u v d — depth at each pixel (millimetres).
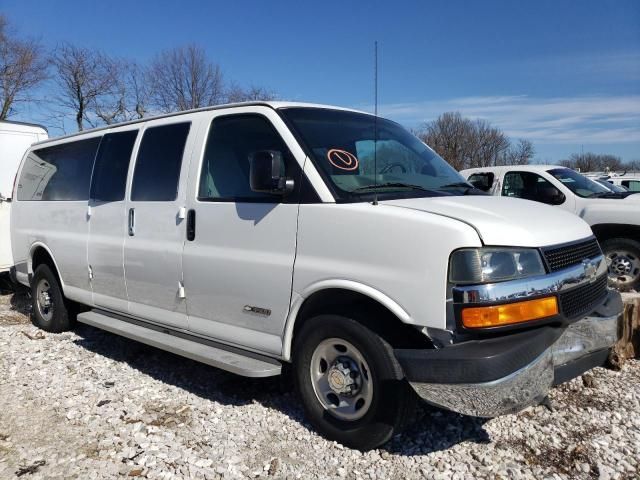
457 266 3000
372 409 3301
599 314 3570
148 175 4785
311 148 3727
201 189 4277
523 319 3016
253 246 3848
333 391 3512
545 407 4027
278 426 3838
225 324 4109
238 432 3764
